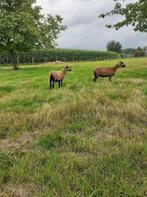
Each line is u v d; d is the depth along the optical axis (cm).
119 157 439
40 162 439
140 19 1583
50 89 1090
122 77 1449
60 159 441
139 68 1914
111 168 405
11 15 2464
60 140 528
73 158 439
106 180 372
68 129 580
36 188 372
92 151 471
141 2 1552
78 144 493
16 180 392
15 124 608
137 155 446
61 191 359
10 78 1689
